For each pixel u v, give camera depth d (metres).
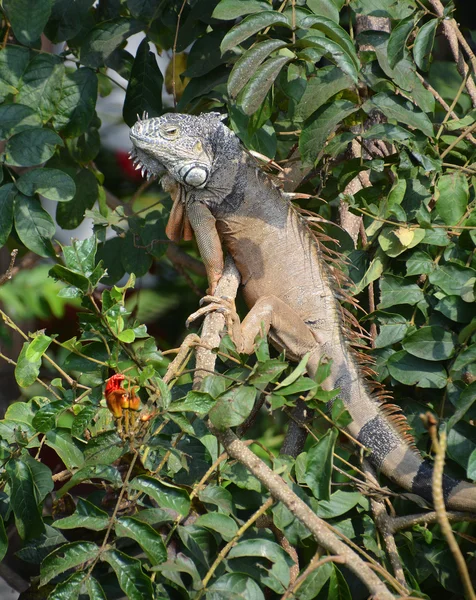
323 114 6.31
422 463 5.91
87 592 4.90
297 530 5.07
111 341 5.43
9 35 7.64
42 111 6.93
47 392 9.36
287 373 6.70
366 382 6.32
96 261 7.74
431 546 5.97
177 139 6.29
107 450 4.98
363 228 7.40
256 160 6.63
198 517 5.10
